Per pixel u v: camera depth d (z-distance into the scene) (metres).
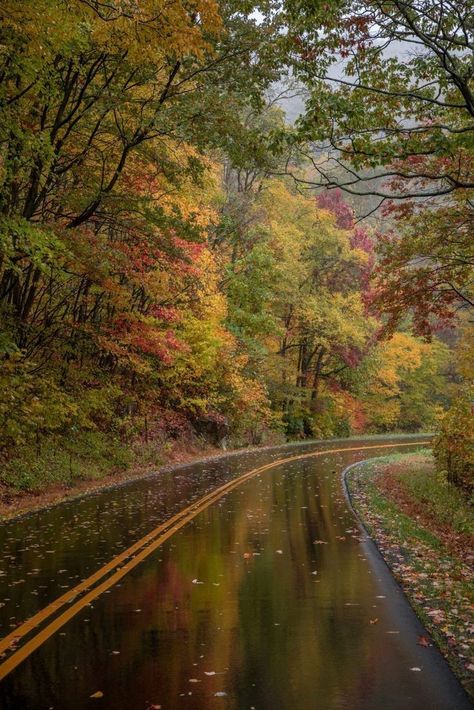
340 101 8.71
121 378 24.88
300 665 4.97
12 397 14.54
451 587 7.35
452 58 9.74
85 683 4.64
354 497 15.94
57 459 18.77
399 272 14.95
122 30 10.14
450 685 4.57
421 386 61.78
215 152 27.70
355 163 9.35
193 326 26.38
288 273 38.38
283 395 45.06
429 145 9.62
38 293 19.72
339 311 42.88
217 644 5.46
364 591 7.22
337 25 9.20
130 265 17.11
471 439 17.39
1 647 5.39
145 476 21.28
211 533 10.98
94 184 17.12
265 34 14.11
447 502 16.30
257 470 23.75
